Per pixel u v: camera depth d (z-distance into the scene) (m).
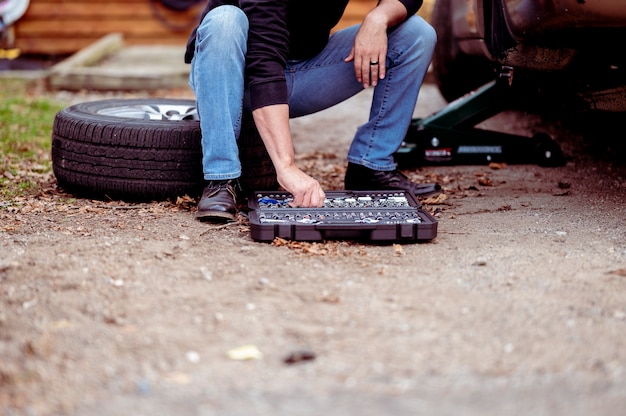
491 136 3.96
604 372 1.66
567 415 1.50
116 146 3.04
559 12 2.82
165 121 3.11
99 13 9.71
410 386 1.60
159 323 1.90
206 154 2.80
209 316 1.95
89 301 2.03
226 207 2.75
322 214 2.73
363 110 6.08
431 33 2.94
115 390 1.59
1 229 2.70
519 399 1.55
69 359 1.71
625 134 4.56
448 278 2.23
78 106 3.50
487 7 3.42
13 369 1.65
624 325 1.90
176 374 1.65
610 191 3.38
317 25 2.89
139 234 2.65
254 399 1.55
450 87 4.84
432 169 3.96
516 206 3.12
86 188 3.16
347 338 1.82
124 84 7.30
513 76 3.63
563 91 3.60
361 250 2.48
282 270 2.29
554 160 3.91
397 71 2.95
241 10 2.72
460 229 2.77
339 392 1.58
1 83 7.35
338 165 4.10
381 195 3.02
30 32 9.62
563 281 2.20
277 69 2.61
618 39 3.00
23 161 3.95
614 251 2.48
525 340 1.81
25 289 2.10
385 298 2.07
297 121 5.63
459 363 1.70
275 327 1.88
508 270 2.29
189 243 2.54
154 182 3.04
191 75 2.94
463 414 1.50
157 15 9.80
